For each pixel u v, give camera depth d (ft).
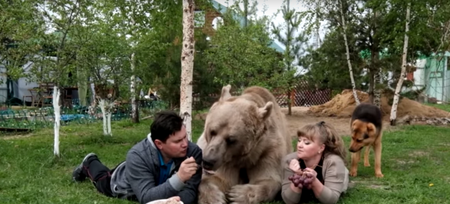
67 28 24.36
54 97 24.61
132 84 34.94
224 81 39.73
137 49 29.43
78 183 18.56
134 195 15.67
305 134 15.34
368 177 21.09
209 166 13.80
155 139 14.24
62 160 23.82
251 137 14.66
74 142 31.55
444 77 79.20
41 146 29.55
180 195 14.48
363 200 16.47
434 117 49.14
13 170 21.21
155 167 14.67
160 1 39.50
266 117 15.11
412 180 19.88
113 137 33.27
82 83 29.58
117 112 50.34
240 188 15.21
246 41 39.34
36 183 18.48
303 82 64.34
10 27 26.45
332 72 50.49
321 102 75.92
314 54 52.06
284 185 15.35
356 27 47.55
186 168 13.76
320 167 15.61
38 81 24.97
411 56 47.50
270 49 43.57
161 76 40.70
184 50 24.76
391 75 49.90
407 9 40.01
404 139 34.78
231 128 14.20
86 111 50.47
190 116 24.89
